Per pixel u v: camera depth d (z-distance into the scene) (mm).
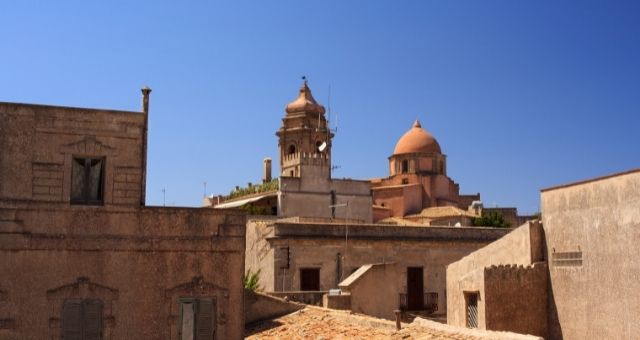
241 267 23312
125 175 22547
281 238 37875
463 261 32188
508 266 28609
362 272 33219
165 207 22750
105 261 22094
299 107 73250
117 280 22125
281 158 72250
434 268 41219
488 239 43156
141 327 22156
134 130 22750
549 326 28828
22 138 21828
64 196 21953
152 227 22578
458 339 21594
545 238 29406
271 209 65875
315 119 73062
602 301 26094
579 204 27625
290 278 37688
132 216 22438
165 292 22438
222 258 23172
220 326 22859
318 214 66062
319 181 66875
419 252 41000
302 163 66562
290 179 65562
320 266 38500
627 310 24875
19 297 21375
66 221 21906
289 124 73250
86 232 22031
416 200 77000
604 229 26219
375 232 40438
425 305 40438
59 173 22016
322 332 26391
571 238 27922
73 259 21859
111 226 22234
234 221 23375
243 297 23219
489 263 31406
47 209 21797
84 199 22312
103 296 21953
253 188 69875
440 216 69312
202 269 22906
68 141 22172
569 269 27922
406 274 40406
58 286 21656
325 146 68625
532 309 28672
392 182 80438
